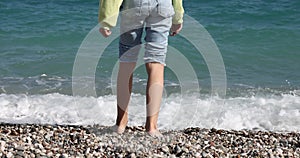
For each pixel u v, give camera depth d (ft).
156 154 17.24
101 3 16.69
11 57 37.17
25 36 43.68
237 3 55.36
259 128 23.06
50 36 43.78
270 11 52.54
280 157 17.92
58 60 36.37
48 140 18.71
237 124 23.35
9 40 42.39
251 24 48.88
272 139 20.48
